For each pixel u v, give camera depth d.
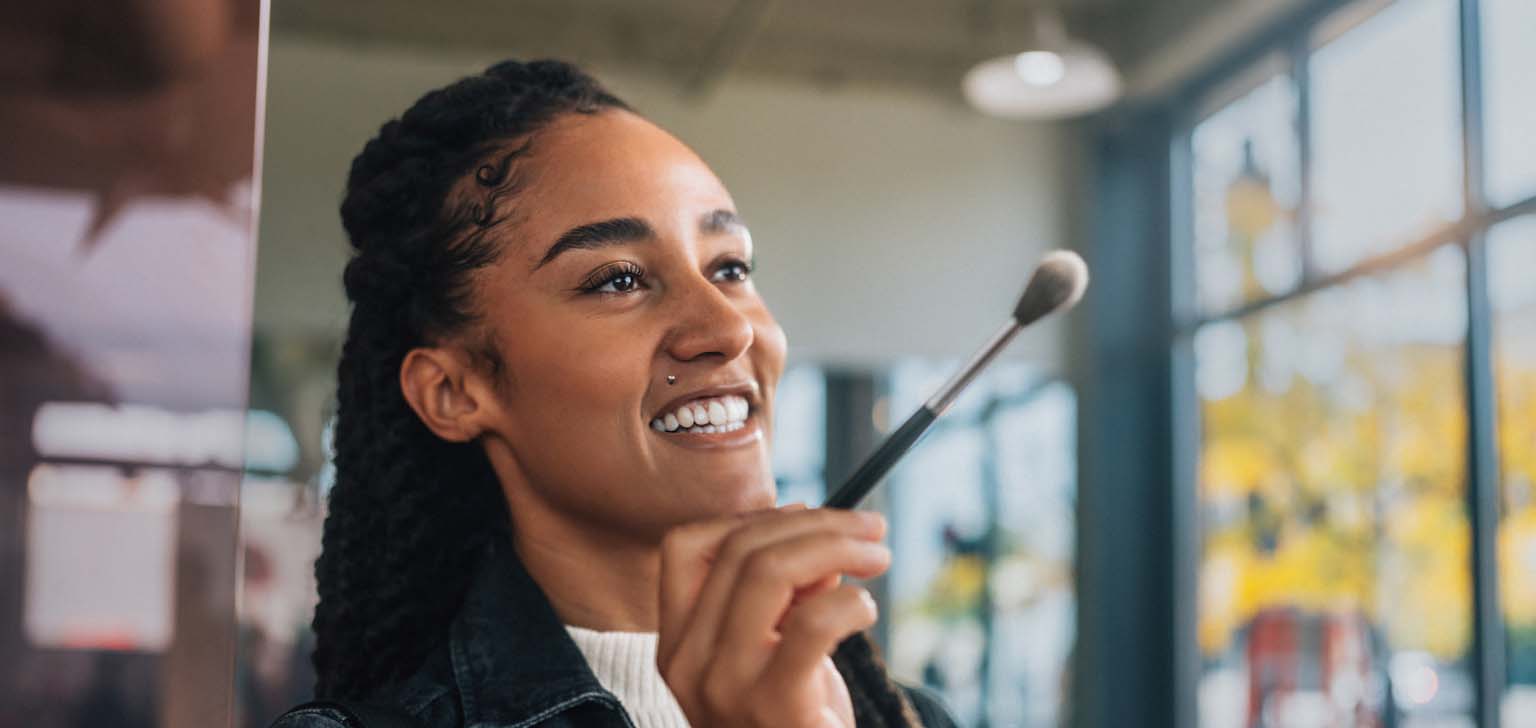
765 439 0.82
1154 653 6.32
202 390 0.47
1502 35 4.40
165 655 0.46
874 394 6.20
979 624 6.20
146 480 0.46
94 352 0.46
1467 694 4.38
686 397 0.79
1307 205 5.35
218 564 0.47
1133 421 6.43
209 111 0.48
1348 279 5.10
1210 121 6.07
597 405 0.78
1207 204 6.10
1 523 0.45
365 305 0.90
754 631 0.58
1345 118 5.16
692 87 6.07
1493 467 4.35
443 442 0.91
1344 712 5.01
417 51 5.79
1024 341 6.40
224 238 0.48
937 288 6.30
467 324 0.84
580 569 0.86
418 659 0.93
